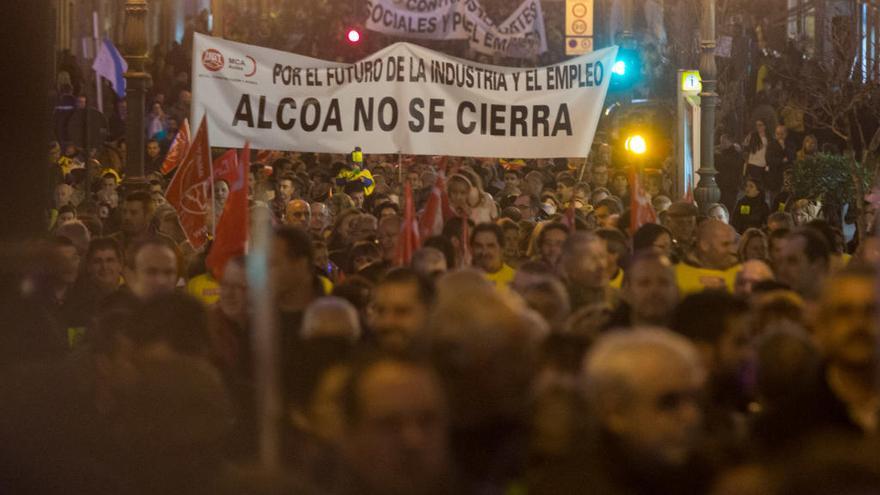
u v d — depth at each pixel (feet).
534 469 26.11
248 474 24.36
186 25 249.34
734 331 34.63
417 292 36.37
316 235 75.97
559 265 52.47
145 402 27.84
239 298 41.75
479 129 90.79
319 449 28.37
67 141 151.43
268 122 88.79
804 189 141.18
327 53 214.90
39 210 41.42
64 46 230.27
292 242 45.39
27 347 36.45
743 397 34.78
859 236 106.73
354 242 68.69
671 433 25.43
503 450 26.78
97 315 46.75
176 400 27.78
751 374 34.68
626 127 155.12
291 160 147.33
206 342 32.78
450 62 90.27
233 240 56.34
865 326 30.42
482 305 27.37
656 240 59.72
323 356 33.32
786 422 29.60
